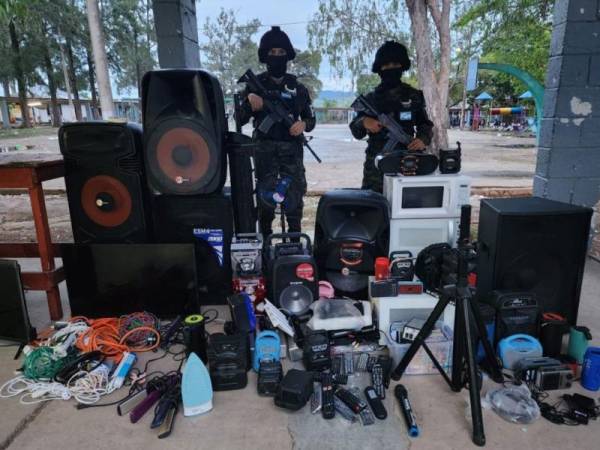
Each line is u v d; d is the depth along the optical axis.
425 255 2.45
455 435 1.64
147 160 2.55
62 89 29.73
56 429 1.72
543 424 1.69
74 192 2.64
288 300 2.37
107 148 2.54
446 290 1.80
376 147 3.29
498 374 1.94
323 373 1.99
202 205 2.65
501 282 2.22
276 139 3.28
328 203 2.59
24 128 27.56
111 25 23.41
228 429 1.70
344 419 1.74
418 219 2.65
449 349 2.01
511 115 28.16
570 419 1.71
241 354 1.94
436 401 1.85
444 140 5.68
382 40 7.12
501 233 2.15
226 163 2.73
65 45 25.69
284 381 1.84
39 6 21.02
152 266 2.51
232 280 2.75
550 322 2.10
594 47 3.29
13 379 2.08
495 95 28.55
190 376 1.76
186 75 2.44
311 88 22.36
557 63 3.38
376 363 2.05
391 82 3.24
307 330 2.26
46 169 2.58
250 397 1.91
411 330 2.06
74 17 22.72
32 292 3.16
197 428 1.71
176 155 2.53
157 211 2.68
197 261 2.75
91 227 2.69
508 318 2.09
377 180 3.27
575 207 2.20
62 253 2.52
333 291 2.61
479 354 2.07
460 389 1.91
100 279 2.54
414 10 5.43
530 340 2.07
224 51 22.61
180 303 2.56
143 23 23.73
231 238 2.71
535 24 9.41
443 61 5.66
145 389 1.90
